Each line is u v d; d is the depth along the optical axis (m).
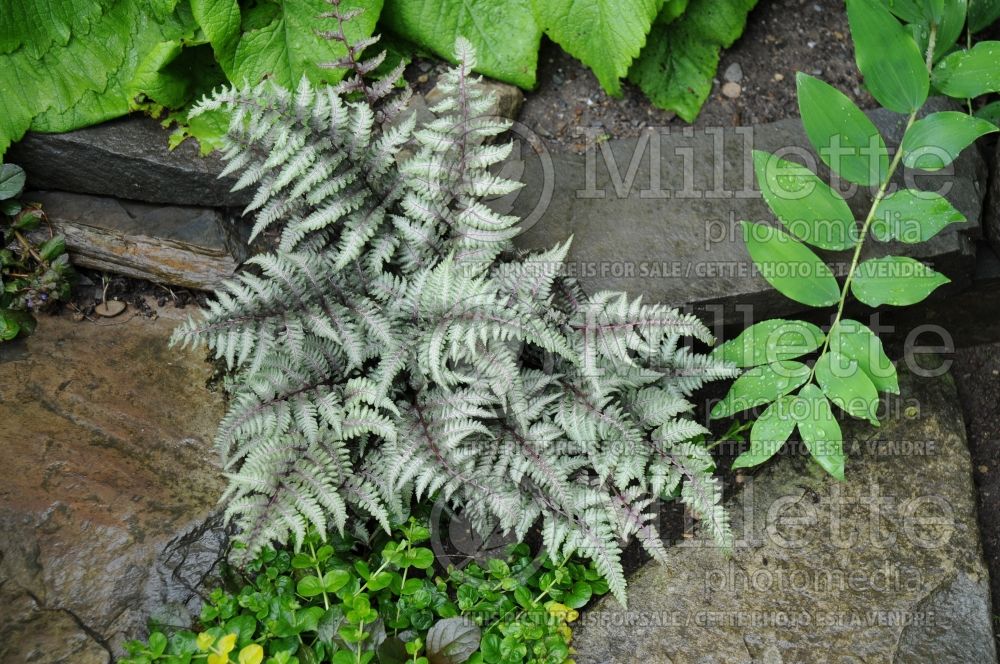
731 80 1.88
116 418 1.71
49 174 1.77
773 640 1.67
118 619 1.62
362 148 1.65
